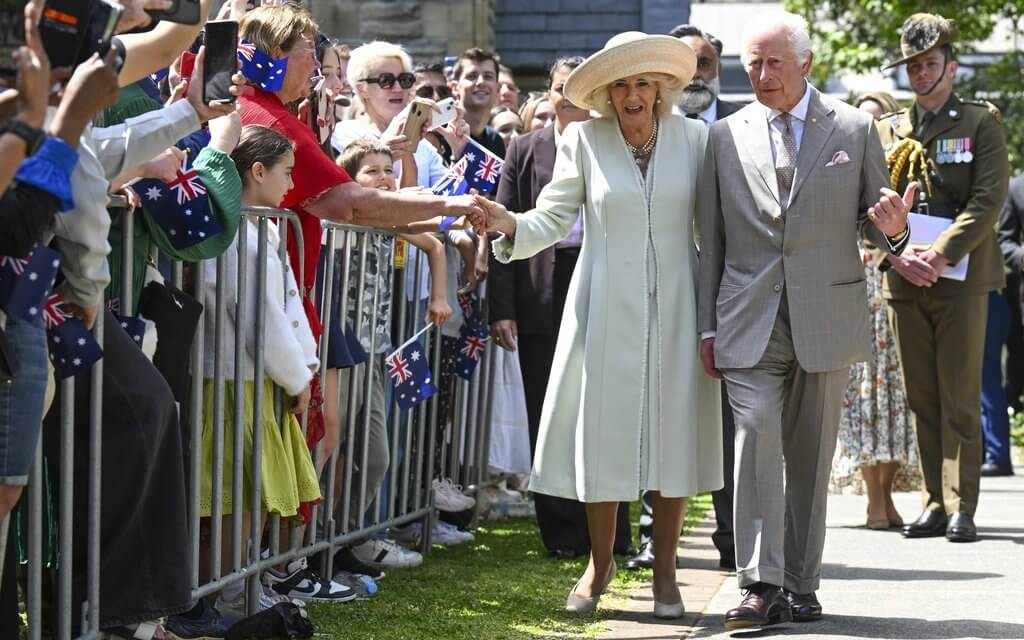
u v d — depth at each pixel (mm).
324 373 6383
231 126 5203
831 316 6125
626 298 6258
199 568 5547
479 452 8758
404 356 6953
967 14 18922
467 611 6316
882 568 7625
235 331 5516
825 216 6133
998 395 12484
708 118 8008
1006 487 11516
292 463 5812
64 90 3635
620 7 17922
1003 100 20453
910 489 10828
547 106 10367
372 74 7953
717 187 6312
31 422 3801
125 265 4820
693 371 6301
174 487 4742
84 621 4609
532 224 6316
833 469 10820
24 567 4883
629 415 6238
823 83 20922
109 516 4637
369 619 6027
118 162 4398
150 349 4844
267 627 5422
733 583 7227
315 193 6109
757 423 6043
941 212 8570
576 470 6285
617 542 7879
